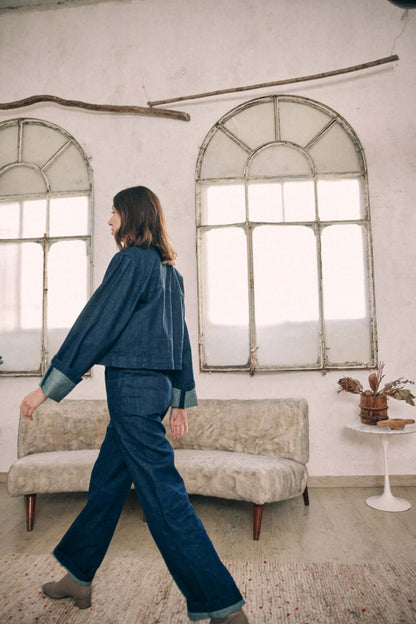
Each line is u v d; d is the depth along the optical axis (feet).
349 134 11.14
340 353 10.68
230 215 11.25
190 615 3.90
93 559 4.80
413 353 10.50
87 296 11.35
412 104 11.05
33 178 11.93
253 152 11.30
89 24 12.16
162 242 4.83
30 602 5.06
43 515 8.50
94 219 11.55
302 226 11.05
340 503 9.04
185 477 7.80
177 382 5.07
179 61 11.78
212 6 11.83
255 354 10.73
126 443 4.09
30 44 12.26
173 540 3.88
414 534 7.25
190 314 11.09
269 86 11.25
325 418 10.50
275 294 10.91
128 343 4.22
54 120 11.96
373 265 10.74
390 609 4.85
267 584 5.50
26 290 11.57
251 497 7.25
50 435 9.36
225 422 9.25
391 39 11.26
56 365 3.94
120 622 4.63
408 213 10.82
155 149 11.59
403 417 10.34
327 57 11.38
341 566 6.01
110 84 11.91
